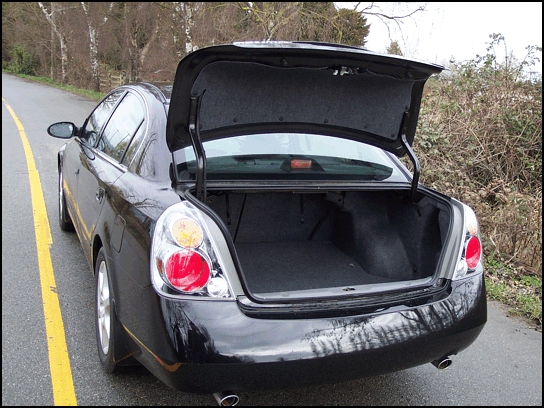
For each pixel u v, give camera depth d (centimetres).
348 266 339
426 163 702
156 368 229
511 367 346
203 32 1470
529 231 529
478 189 660
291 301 230
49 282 412
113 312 266
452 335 250
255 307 224
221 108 266
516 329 407
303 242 370
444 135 704
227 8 1455
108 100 428
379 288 249
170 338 215
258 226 359
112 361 278
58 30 3044
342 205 353
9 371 297
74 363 308
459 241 271
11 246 486
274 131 291
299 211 364
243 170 289
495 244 537
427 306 248
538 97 723
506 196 578
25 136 1105
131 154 311
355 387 311
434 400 304
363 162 325
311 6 1319
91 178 361
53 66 3306
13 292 394
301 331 222
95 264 330
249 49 232
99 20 2395
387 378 323
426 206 305
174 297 219
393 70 268
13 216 574
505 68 758
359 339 229
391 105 297
